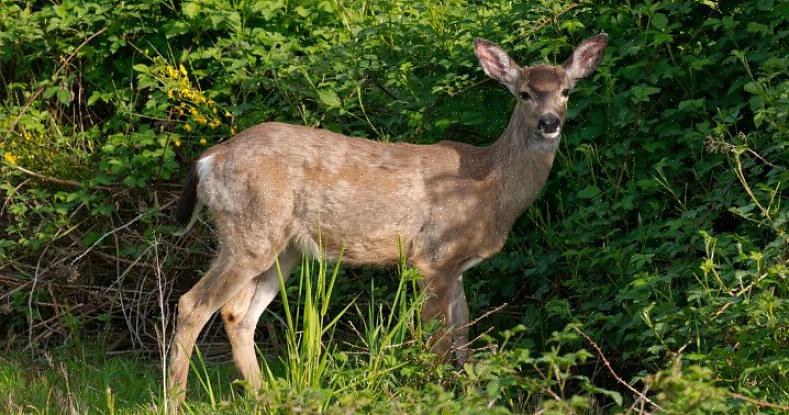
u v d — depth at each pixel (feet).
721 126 28.94
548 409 20.30
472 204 31.96
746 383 24.86
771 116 28.78
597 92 33.76
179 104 38.73
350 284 36.91
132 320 39.78
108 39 39.24
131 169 37.83
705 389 19.66
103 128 40.22
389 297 36.01
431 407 21.35
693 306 28.48
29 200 39.99
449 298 32.22
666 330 26.91
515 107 32.50
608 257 30.63
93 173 39.19
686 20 33.19
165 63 38.01
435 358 26.81
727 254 28.68
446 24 36.86
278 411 23.13
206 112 37.65
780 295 27.84
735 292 27.58
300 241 32.09
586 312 31.83
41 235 38.24
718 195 30.27
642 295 28.22
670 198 32.32
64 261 39.45
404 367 27.04
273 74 36.50
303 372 26.03
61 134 40.09
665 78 32.58
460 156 32.48
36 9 42.93
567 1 34.40
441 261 31.96
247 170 31.01
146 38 39.88
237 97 38.32
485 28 35.68
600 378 32.09
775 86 30.78
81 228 40.19
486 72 32.94
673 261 30.14
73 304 40.04
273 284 33.09
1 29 40.40
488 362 21.97
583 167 32.76
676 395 19.77
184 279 39.55
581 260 32.55
